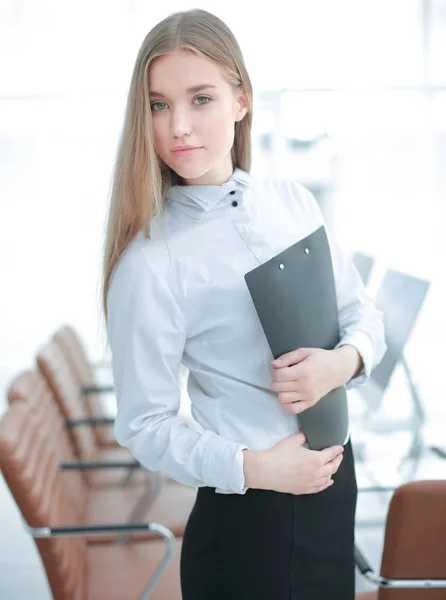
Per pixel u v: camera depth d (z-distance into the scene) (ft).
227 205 4.36
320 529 4.48
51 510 6.34
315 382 4.15
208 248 4.28
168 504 8.49
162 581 6.77
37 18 21.01
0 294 22.09
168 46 3.96
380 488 8.96
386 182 22.57
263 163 21.95
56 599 6.21
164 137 4.10
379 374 9.48
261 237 4.34
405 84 21.94
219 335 4.33
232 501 4.40
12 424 6.34
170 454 4.10
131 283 4.18
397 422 12.41
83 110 21.43
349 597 4.65
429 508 5.11
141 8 21.01
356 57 21.71
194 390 4.54
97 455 10.27
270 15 21.35
